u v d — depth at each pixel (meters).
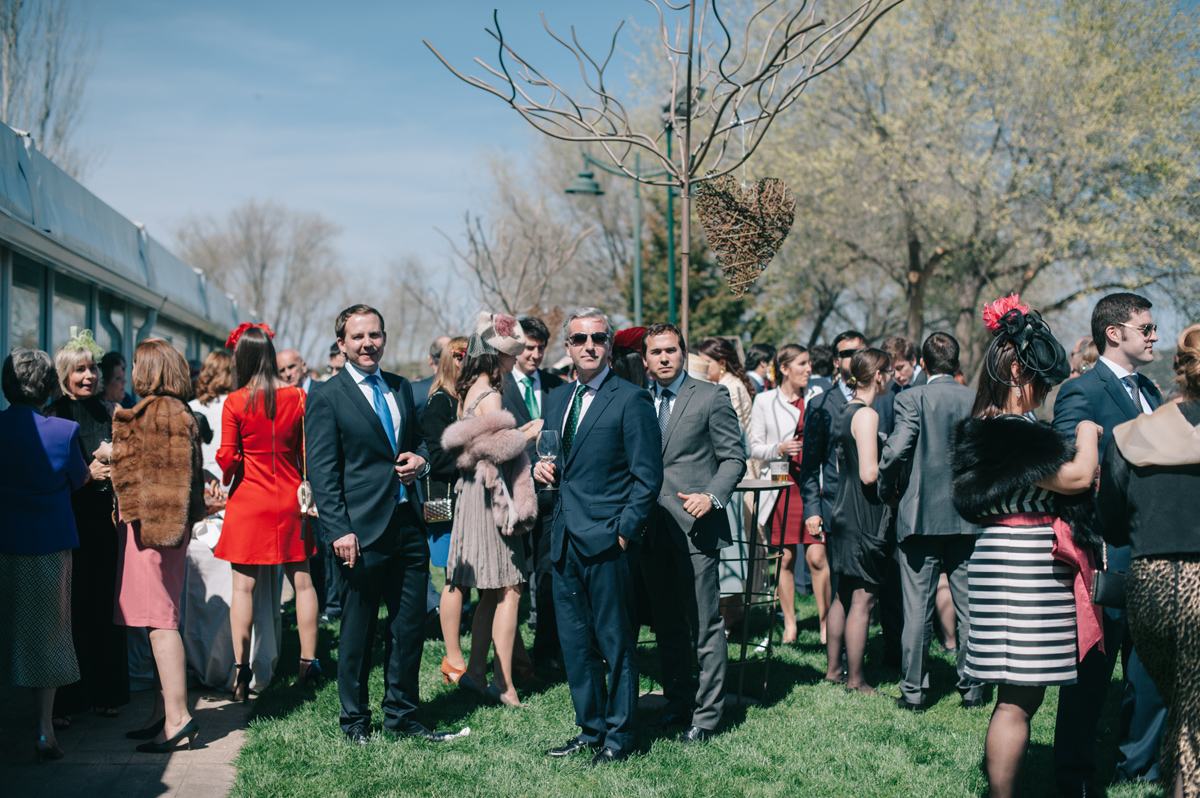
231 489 4.82
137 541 4.09
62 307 7.77
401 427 4.21
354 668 4.16
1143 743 3.71
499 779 3.76
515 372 5.91
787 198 5.24
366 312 4.16
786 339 27.73
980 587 3.19
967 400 4.52
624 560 3.97
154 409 4.07
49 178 6.81
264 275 58.88
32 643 3.82
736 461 4.21
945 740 4.21
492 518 4.71
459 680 4.98
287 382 7.68
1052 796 3.63
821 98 20.47
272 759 3.93
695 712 4.27
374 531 4.06
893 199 20.17
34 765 3.89
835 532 4.98
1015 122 19.20
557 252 20.33
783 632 6.32
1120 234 17.91
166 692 4.08
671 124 5.71
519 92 5.30
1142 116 18.22
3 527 3.81
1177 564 2.91
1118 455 3.06
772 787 3.70
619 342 4.55
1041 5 19.08
